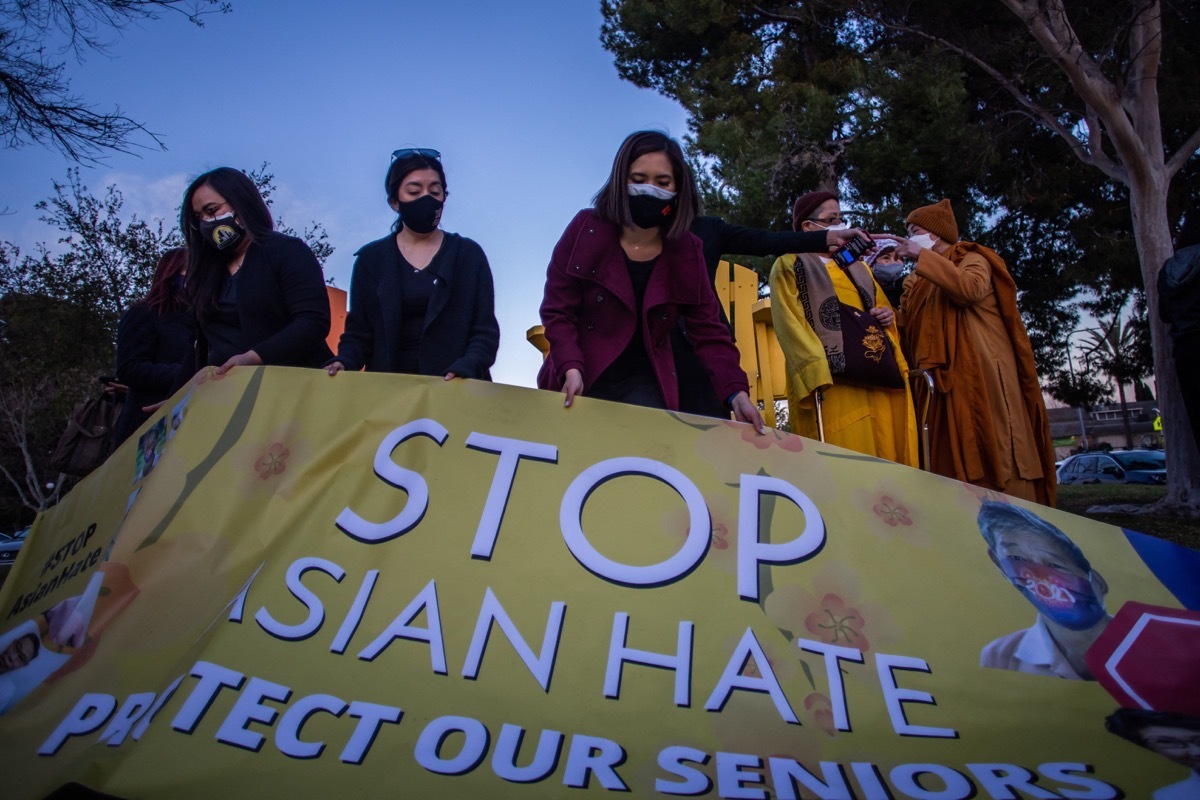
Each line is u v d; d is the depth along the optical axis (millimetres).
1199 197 14656
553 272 3074
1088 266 16344
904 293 4367
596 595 2311
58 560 2771
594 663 2170
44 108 6984
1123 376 20266
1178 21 12820
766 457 2639
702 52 18000
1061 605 2461
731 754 1982
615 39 18562
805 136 14906
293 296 3254
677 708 2102
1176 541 6816
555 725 2014
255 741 1863
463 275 3381
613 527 2455
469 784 1819
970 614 2420
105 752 1821
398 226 3473
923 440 3762
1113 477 24438
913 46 13844
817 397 3758
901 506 2607
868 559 2486
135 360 3891
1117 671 2330
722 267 5859
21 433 25594
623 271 3025
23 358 18672
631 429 2641
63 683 2100
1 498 37406
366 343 3326
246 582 2273
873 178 14484
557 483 2521
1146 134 10961
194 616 2217
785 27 17453
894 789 1846
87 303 17641
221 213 3256
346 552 2338
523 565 2348
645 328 3029
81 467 4434
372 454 2533
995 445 3801
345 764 1839
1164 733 2096
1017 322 3990
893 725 2129
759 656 2246
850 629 2344
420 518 2422
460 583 2293
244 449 2523
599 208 3008
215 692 1942
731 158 15305
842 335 3846
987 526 2611
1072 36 10312
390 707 1994
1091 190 15969
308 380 2641
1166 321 4129
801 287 3957
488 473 2525
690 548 2438
